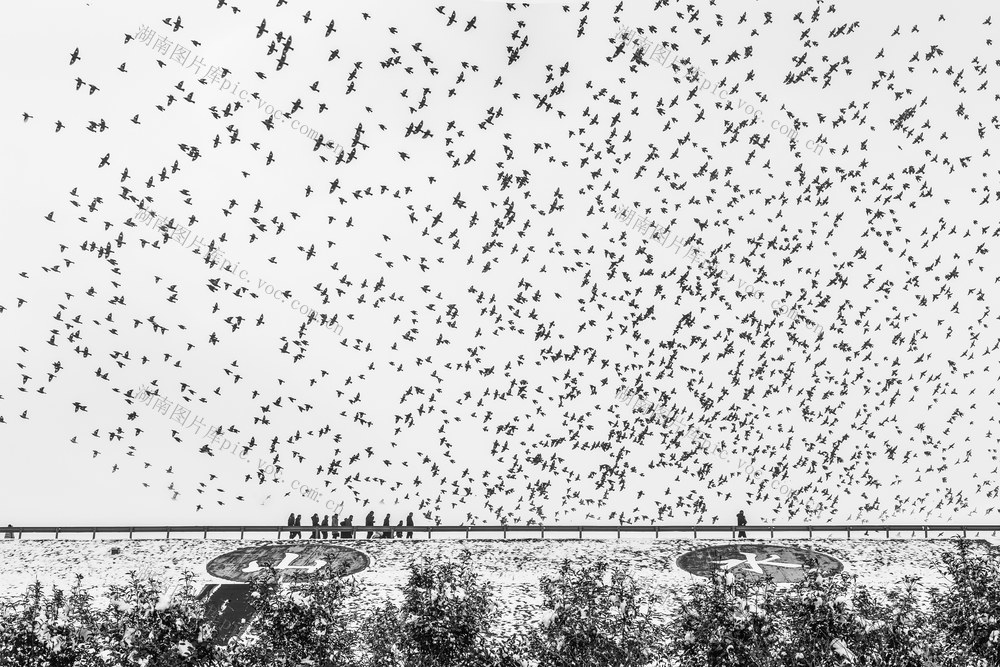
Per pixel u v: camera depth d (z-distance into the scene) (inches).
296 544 1841.8
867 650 906.1
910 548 1796.3
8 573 1676.9
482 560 1718.8
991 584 959.6
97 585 1594.5
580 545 1828.2
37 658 903.1
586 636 946.7
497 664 971.3
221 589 1556.3
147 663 881.5
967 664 949.2
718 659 895.1
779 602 975.6
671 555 1755.7
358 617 1273.4
